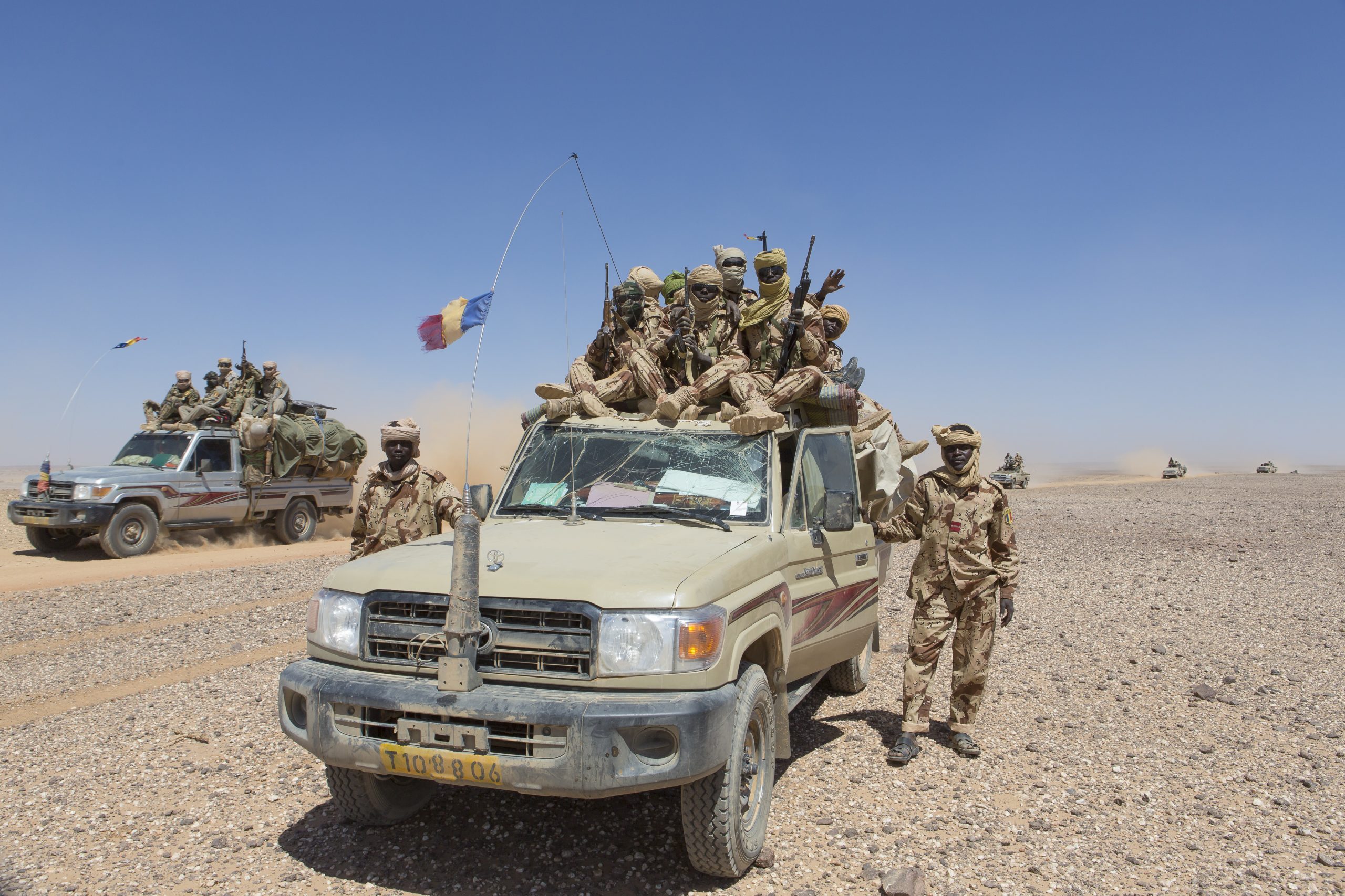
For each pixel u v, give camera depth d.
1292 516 26.06
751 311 6.12
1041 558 16.19
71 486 15.42
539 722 3.50
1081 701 6.98
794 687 5.33
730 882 4.04
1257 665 8.09
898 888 3.85
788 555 4.80
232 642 8.90
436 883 4.00
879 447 7.43
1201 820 4.74
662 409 5.34
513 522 4.96
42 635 9.24
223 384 18.25
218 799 4.95
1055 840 4.48
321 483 19.17
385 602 3.96
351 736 3.80
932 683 7.64
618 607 3.69
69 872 4.09
